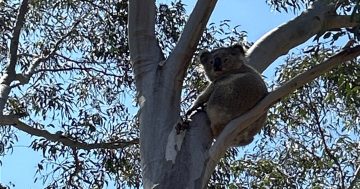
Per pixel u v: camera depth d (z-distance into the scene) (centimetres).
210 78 898
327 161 1287
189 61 740
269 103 724
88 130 1254
